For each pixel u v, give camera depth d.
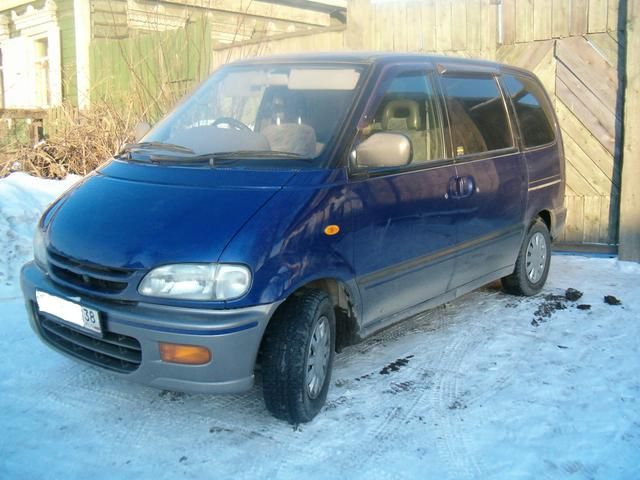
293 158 3.80
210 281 3.21
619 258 6.92
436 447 3.45
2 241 6.23
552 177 5.91
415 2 7.77
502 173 5.12
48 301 3.64
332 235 3.63
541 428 3.65
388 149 3.75
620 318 5.35
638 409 3.87
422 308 4.55
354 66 4.32
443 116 4.66
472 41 7.55
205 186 3.60
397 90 4.34
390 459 3.34
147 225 3.41
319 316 3.61
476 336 4.96
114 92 10.23
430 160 4.46
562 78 7.17
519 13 7.29
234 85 4.64
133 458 3.33
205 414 3.77
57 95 12.30
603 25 6.87
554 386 4.15
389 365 4.44
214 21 12.57
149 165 3.93
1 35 14.42
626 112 6.70
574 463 3.32
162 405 3.87
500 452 3.41
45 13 12.45
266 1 13.09
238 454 3.37
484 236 4.98
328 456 3.36
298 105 4.20
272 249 3.33
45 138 9.62
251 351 3.30
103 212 3.60
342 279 3.72
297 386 3.46
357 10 8.09
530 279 5.82
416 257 4.29
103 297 3.37
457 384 4.17
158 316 3.23
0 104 15.20
